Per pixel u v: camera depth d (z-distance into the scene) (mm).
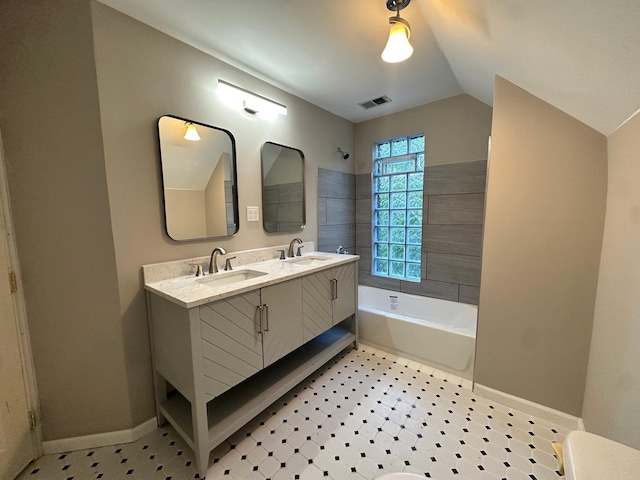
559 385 1572
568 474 536
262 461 1369
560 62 1080
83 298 1389
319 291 1982
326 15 1469
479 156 2486
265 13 1446
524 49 1179
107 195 1392
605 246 1351
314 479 1272
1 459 1229
